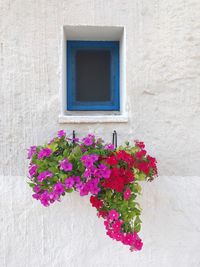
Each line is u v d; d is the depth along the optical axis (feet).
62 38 7.11
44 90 7.11
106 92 8.02
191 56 7.32
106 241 7.23
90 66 8.01
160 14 7.24
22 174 7.14
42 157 6.17
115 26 7.15
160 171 7.32
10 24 7.04
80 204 7.19
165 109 7.29
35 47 7.09
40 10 7.08
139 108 7.24
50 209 7.16
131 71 7.20
